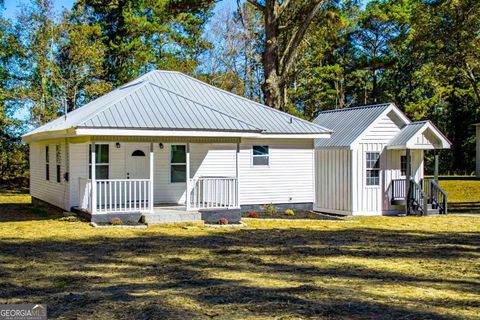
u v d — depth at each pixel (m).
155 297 7.29
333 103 50.38
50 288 7.89
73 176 18.27
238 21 44.91
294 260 10.39
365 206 20.48
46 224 16.14
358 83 52.81
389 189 20.94
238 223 16.75
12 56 34.06
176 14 29.47
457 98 47.94
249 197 19.62
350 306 6.84
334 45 44.38
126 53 39.38
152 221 15.98
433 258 10.70
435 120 50.59
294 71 44.31
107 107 16.25
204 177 18.31
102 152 18.30
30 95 33.06
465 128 48.78
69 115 20.80
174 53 42.75
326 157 21.48
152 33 39.97
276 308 6.72
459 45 24.86
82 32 33.97
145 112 16.45
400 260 10.44
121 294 7.48
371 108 21.73
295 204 20.34
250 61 46.62
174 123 16.14
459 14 24.19
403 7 45.22
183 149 19.16
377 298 7.29
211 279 8.55
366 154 20.58
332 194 21.19
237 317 6.32
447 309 6.73
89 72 34.47
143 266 9.70
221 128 16.62
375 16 45.78
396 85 49.38
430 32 25.33
